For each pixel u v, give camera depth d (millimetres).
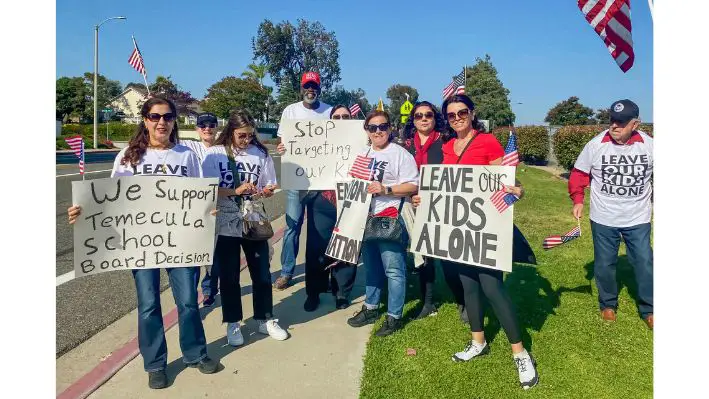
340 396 3289
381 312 4762
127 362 3764
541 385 3369
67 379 3523
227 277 3969
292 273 5621
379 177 4125
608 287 4449
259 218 3984
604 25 4035
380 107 4652
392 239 4004
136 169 3475
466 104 3523
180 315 3580
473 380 3434
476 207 3457
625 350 3869
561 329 4242
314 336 4254
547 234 8023
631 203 4262
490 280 3408
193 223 3508
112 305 5008
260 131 53688
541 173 18016
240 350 3980
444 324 4395
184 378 3539
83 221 3295
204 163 4016
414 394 3262
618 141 4227
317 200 4930
